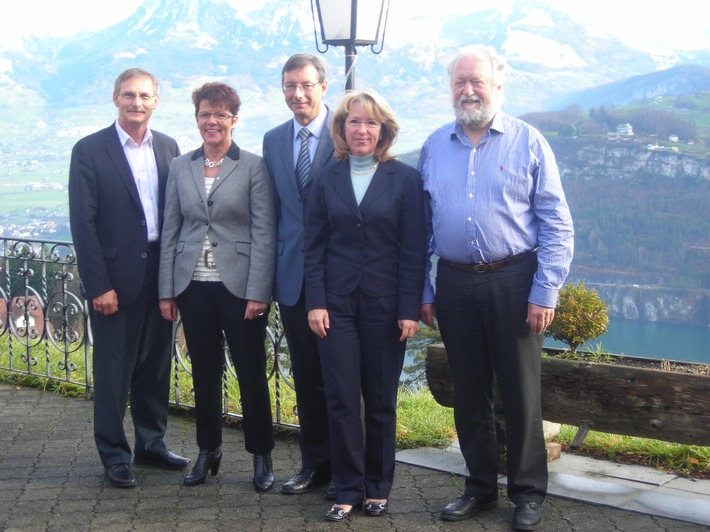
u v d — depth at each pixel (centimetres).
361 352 380
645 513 369
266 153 416
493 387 392
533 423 363
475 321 367
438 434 480
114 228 420
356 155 377
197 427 421
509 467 365
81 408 563
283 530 358
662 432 377
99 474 433
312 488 411
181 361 543
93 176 416
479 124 356
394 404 382
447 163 368
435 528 360
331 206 375
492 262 359
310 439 414
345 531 356
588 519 364
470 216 357
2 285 641
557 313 409
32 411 554
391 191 374
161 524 365
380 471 380
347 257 376
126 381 428
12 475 430
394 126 376
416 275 375
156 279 436
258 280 400
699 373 390
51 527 361
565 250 353
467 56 355
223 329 414
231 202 402
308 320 379
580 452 454
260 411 411
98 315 425
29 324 623
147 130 433
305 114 400
